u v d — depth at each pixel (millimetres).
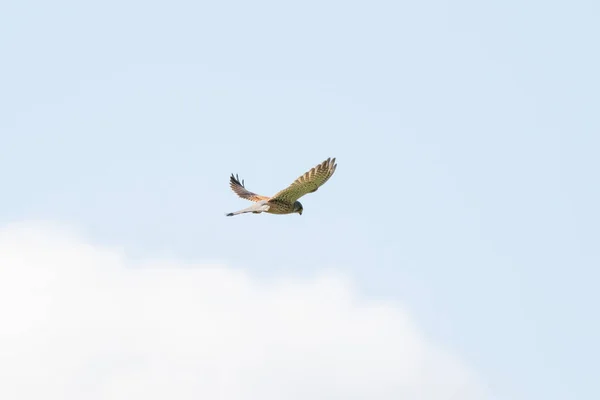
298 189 28203
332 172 27984
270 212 28766
